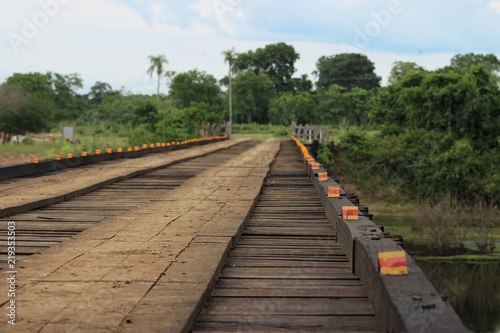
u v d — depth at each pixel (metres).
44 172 19.16
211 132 66.12
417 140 53.69
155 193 15.29
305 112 92.31
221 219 10.31
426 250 34.28
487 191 46.50
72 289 6.00
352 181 53.59
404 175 52.88
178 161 25.59
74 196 14.34
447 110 54.44
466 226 39.09
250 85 98.56
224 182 16.80
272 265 7.75
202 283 6.23
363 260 6.61
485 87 54.62
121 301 5.61
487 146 53.19
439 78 55.81
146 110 64.56
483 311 21.28
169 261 7.16
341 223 8.83
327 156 51.19
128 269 6.77
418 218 37.94
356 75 110.38
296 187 16.94
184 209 11.55
